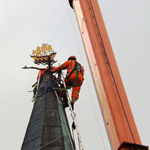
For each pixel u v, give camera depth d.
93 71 10.55
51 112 14.73
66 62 16.75
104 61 10.57
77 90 16.03
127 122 9.28
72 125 14.47
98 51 10.81
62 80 16.27
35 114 15.05
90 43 11.05
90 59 10.84
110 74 10.27
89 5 12.16
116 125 9.21
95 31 11.37
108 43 11.09
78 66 16.58
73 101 15.66
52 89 16.12
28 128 14.39
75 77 16.11
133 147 8.70
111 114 9.44
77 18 12.15
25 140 13.75
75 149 13.98
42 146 12.79
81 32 11.66
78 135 12.83
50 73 16.83
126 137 9.00
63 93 16.27
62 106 15.94
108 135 9.42
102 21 11.76
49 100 15.50
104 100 9.80
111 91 9.88
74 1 12.72
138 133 9.14
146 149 8.70
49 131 13.59
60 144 12.98
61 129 13.75
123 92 9.92
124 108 9.55
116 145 9.03
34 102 15.98
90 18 11.73
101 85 10.06
